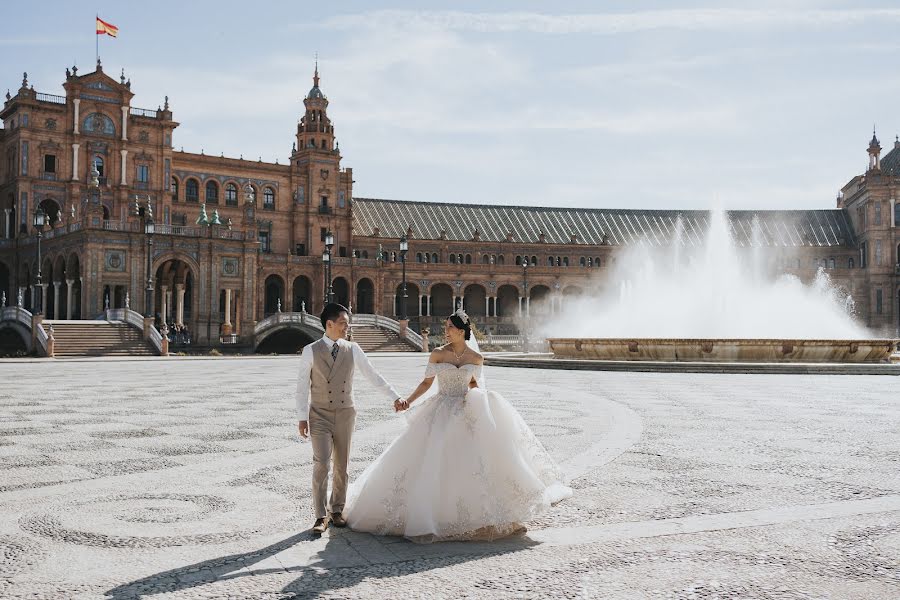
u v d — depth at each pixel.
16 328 58.47
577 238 117.62
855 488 9.52
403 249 69.56
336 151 105.81
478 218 117.94
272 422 15.56
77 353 54.44
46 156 84.69
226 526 7.76
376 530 7.64
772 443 12.89
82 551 6.91
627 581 6.24
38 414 16.97
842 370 31.62
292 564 6.65
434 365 7.88
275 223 102.19
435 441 7.59
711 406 18.62
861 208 111.94
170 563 6.62
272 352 74.75
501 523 7.37
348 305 100.62
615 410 17.69
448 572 6.47
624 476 10.22
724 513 8.34
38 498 8.84
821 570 6.50
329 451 7.75
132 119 88.94
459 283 106.94
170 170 91.38
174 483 9.67
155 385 26.06
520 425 8.15
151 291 57.81
